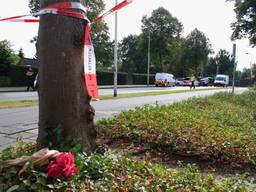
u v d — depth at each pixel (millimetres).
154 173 5457
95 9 56688
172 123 11203
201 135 9844
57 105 5359
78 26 5402
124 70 106062
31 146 6184
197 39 110750
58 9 5305
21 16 5602
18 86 42531
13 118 14398
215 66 127688
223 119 14727
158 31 93375
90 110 5605
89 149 5551
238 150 8688
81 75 5516
